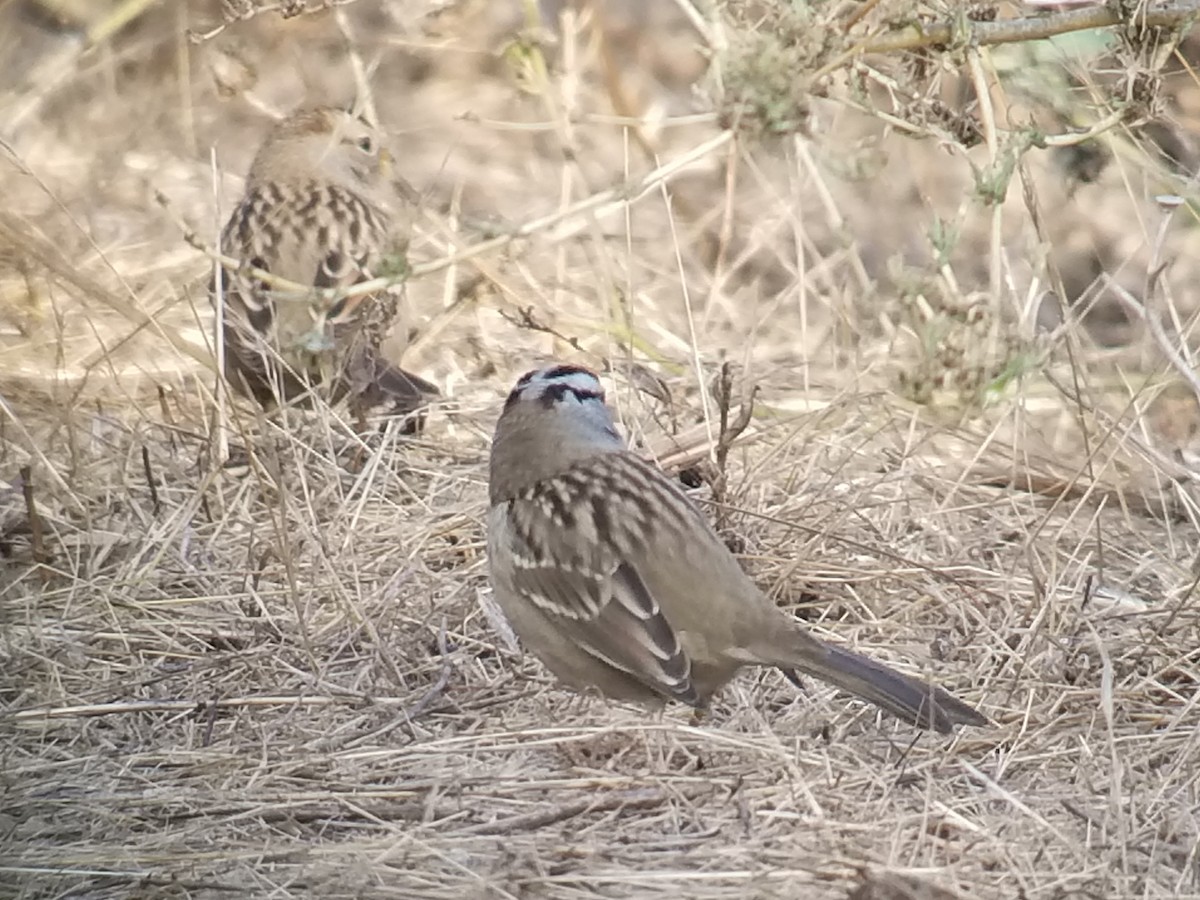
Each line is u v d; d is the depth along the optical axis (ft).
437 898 28.12
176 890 28.35
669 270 54.08
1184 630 36.65
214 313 45.60
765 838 29.89
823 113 54.39
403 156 59.77
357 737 33.40
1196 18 36.68
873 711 34.47
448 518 40.88
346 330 43.75
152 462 42.68
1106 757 32.45
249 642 36.78
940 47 37.01
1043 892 28.22
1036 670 35.37
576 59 59.11
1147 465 42.52
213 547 39.81
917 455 43.57
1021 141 34.86
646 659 32.96
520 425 35.24
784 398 46.32
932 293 33.09
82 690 34.96
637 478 34.60
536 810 30.81
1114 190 54.90
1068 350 42.16
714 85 32.94
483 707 34.73
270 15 62.13
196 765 32.24
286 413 41.70
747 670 36.35
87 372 42.78
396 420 43.19
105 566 39.24
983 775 31.42
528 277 51.39
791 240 54.34
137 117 60.29
